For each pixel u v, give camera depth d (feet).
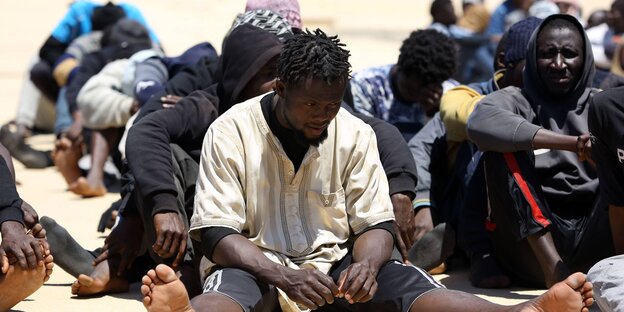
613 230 31.35
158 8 169.27
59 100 65.46
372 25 169.58
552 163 34.58
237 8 174.91
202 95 34.06
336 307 29.04
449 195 39.75
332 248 29.14
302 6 180.65
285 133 28.55
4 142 65.26
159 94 38.73
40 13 161.89
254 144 28.84
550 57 34.40
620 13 70.38
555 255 32.58
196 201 28.71
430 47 42.37
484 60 78.02
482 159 36.60
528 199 32.63
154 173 30.78
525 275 34.91
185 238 30.30
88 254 34.68
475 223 36.81
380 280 28.02
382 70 44.50
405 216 32.14
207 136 29.17
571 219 34.76
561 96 34.91
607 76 38.32
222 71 34.22
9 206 29.01
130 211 33.96
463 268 39.55
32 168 65.62
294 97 27.07
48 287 35.29
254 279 27.37
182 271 32.09
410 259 36.22
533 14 71.10
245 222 28.96
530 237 32.78
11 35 143.95
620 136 29.60
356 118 29.89
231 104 33.47
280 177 28.96
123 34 59.21
